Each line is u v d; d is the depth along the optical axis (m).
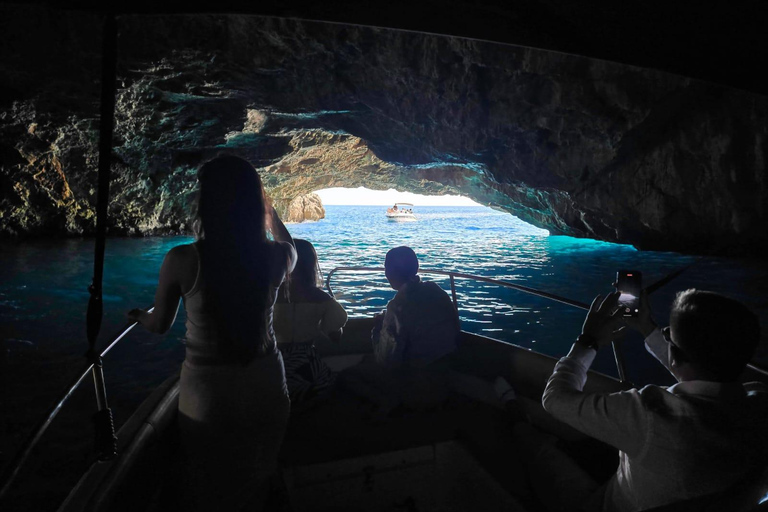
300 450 2.24
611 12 1.25
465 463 2.20
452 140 19.59
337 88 17.08
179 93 16.56
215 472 1.53
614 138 17.53
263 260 1.54
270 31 14.29
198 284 1.46
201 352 1.50
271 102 17.58
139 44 13.89
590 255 18.83
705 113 16.52
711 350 1.20
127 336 7.96
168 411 2.22
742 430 1.15
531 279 13.45
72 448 4.49
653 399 1.25
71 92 16.22
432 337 2.64
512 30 1.33
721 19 1.24
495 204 28.30
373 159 28.98
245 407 1.51
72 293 11.38
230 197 1.47
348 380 2.81
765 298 10.82
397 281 2.76
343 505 2.18
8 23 12.95
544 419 2.48
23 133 19.62
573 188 20.22
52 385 5.96
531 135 18.81
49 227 23.11
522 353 2.85
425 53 15.83
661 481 1.21
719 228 17.91
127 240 23.58
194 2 1.13
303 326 2.49
